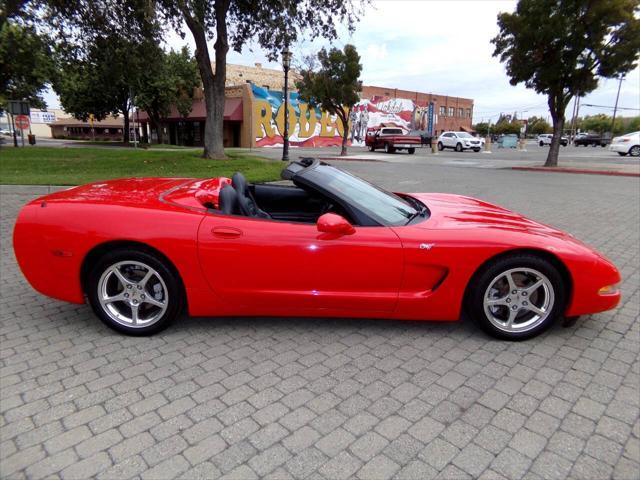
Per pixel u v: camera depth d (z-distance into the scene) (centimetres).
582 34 1585
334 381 272
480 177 1483
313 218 397
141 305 324
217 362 293
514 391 264
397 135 3100
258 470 200
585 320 363
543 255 309
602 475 200
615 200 1002
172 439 219
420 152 3350
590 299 314
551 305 316
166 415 238
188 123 4303
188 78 3884
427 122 5609
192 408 244
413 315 320
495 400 255
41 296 399
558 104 1811
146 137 4984
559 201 978
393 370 286
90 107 4172
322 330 340
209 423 232
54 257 311
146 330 321
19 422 229
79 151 1936
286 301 314
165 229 302
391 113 5028
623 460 209
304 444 217
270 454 210
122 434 222
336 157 2459
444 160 2352
